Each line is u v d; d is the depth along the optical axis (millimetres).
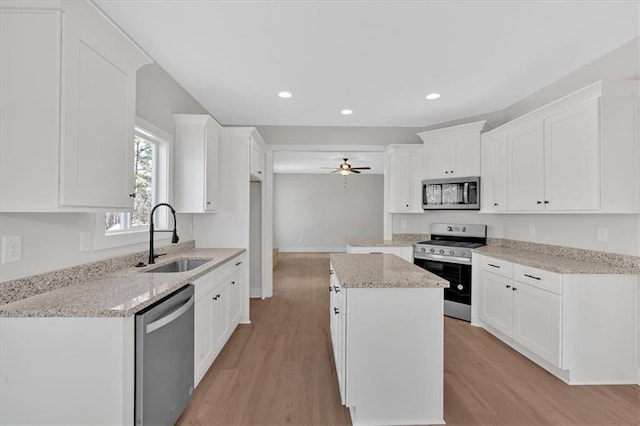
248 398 2109
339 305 2162
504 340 3035
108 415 1379
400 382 1831
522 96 3432
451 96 3441
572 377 2281
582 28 2160
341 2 1895
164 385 1637
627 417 1921
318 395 2146
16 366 1379
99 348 1378
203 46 2410
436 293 1847
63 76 1366
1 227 1455
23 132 1359
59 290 1685
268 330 3336
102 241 2078
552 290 2352
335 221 9961
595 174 2303
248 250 3592
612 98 2264
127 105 1816
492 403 2057
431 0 1873
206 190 3098
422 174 4266
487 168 3650
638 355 2281
